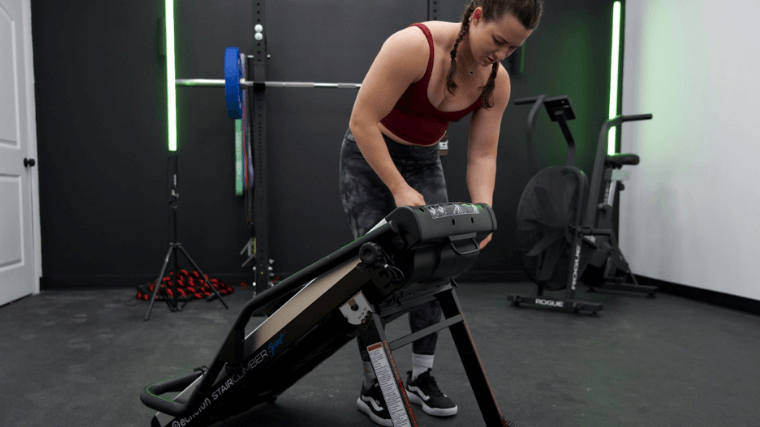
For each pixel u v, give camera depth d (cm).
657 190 378
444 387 176
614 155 350
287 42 371
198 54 364
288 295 120
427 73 117
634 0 405
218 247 369
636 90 403
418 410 156
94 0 354
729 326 267
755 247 296
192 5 362
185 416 125
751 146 299
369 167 142
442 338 238
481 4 106
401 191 115
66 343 228
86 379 182
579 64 402
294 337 110
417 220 94
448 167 387
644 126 394
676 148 359
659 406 161
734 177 310
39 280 350
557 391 173
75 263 359
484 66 118
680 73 356
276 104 371
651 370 196
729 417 154
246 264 357
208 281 298
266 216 317
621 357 212
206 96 365
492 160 142
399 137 134
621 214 422
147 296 318
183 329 254
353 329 112
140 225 363
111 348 221
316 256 377
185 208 366
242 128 327
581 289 377
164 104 362
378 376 99
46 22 351
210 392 122
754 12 298
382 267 97
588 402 164
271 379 128
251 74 361
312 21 372
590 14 402
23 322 265
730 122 314
